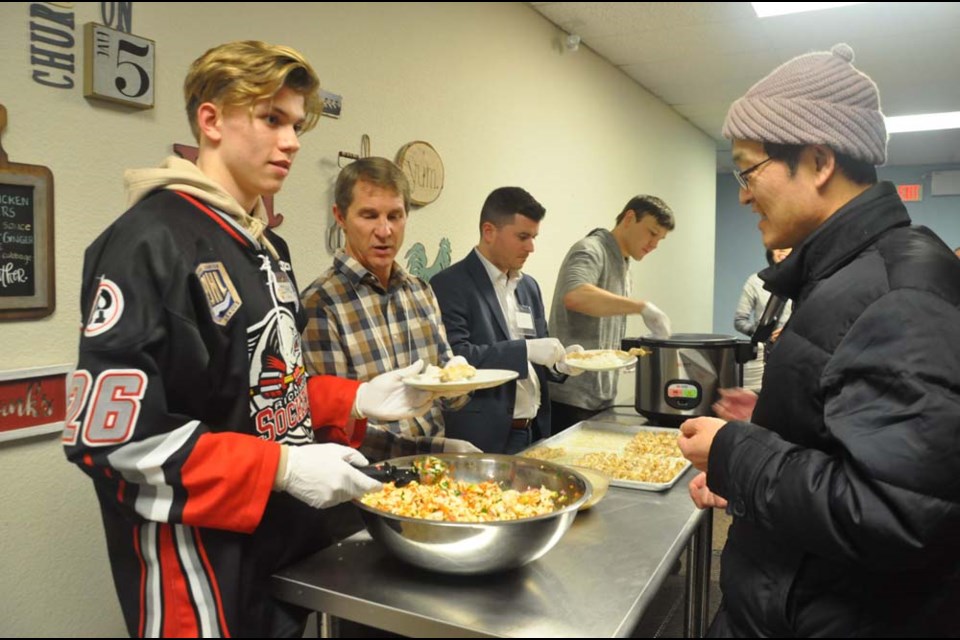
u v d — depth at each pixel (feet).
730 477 3.04
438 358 6.04
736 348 7.54
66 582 4.74
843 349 2.76
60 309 4.60
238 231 3.45
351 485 3.26
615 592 3.36
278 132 3.50
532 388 7.27
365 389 4.47
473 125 8.43
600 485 4.65
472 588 3.42
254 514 3.06
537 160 9.88
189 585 3.16
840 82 3.14
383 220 5.47
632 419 8.09
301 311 4.09
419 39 7.27
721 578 3.45
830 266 3.13
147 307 2.96
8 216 4.26
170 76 5.04
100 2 4.61
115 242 3.08
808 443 3.01
